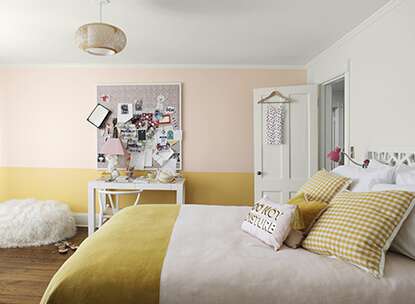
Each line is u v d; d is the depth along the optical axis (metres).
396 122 2.16
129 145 4.02
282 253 1.54
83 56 3.64
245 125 4.01
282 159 3.73
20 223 3.29
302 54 3.52
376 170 2.00
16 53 3.51
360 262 1.34
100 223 3.71
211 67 3.98
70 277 1.32
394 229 1.41
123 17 2.45
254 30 2.74
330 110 3.70
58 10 2.31
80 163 4.08
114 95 4.01
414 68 1.98
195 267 1.36
